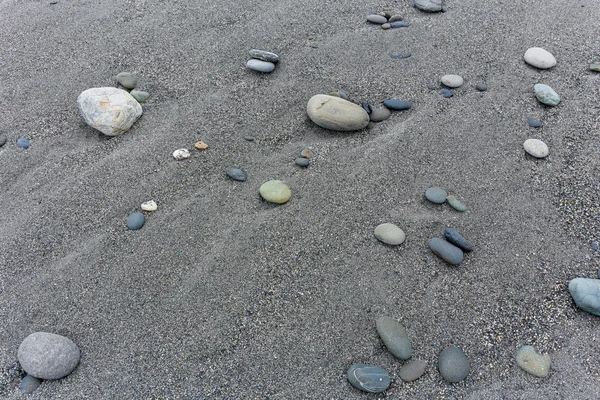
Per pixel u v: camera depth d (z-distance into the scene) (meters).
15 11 3.51
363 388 1.70
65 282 2.02
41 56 3.10
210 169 2.46
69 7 3.53
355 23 3.35
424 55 3.09
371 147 2.56
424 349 1.82
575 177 2.41
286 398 1.70
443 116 2.71
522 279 2.03
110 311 1.92
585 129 2.63
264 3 3.51
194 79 2.93
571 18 3.36
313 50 3.12
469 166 2.46
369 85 2.90
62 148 2.57
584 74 2.94
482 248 2.13
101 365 1.78
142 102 2.80
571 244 2.15
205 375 1.75
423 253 2.11
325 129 2.67
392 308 1.93
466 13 3.42
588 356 1.79
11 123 2.68
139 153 2.52
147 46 3.14
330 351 1.81
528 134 2.62
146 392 1.71
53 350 1.72
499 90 2.86
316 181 2.40
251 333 1.86
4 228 2.21
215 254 2.10
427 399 1.70
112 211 2.27
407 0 3.58
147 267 2.06
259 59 2.98
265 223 2.21
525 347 1.81
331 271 2.04
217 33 3.24
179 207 2.29
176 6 3.49
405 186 2.38
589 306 1.88
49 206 2.29
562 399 1.68
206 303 1.94
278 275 2.03
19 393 1.70
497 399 1.69
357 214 2.26
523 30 3.27
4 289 2.00
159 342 1.84
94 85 2.88
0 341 1.84
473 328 1.88
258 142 2.60
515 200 2.32
